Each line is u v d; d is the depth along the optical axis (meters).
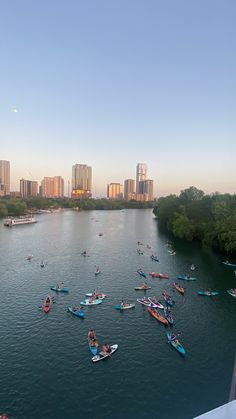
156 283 80.44
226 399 37.19
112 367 43.44
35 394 38.03
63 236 154.25
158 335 52.59
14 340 50.22
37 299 68.31
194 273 89.56
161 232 173.25
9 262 100.38
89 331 53.59
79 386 39.50
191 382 40.34
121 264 99.50
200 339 51.59
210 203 156.00
